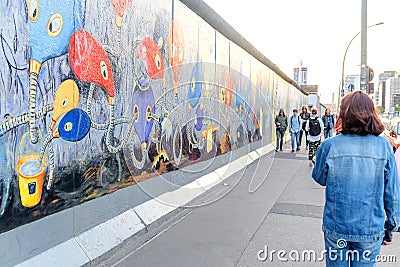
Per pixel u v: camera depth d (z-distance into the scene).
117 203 5.86
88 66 5.13
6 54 3.83
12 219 3.97
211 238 5.81
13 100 3.94
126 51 6.10
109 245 5.24
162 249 5.39
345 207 2.95
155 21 7.05
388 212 2.99
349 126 3.04
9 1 3.85
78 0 4.89
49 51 4.41
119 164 5.95
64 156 4.72
